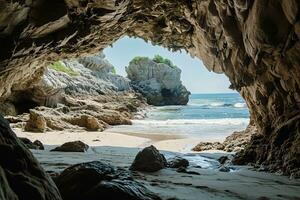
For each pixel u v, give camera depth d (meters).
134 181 5.81
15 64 13.99
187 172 9.59
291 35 8.41
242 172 10.26
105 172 5.71
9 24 10.52
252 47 10.09
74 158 11.66
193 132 28.97
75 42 15.20
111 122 35.84
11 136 3.48
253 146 12.89
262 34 8.96
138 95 60.53
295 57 8.92
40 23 11.50
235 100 124.38
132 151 15.98
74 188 5.35
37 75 31.88
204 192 7.10
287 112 10.95
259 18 8.80
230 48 12.75
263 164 11.34
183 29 16.69
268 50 9.45
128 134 27.09
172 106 79.81
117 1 12.72
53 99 36.41
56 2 11.24
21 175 3.27
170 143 20.94
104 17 13.88
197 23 14.67
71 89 45.53
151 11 15.74
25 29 11.34
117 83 67.75
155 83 82.00
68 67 54.03
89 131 28.31
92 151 15.27
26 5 10.17
